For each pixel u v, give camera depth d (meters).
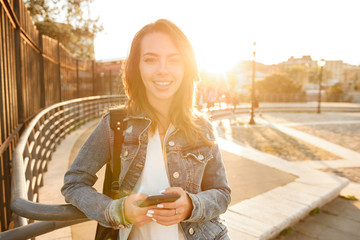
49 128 6.66
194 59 1.22
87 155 1.12
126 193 1.17
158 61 1.15
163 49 1.15
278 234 4.00
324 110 30.30
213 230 1.23
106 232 1.18
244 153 8.55
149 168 1.18
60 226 1.15
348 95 46.12
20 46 4.62
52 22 20.03
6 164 3.51
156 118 1.21
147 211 0.98
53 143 7.18
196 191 1.21
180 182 1.18
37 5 19.95
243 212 4.35
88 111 14.81
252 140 11.73
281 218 4.21
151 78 1.16
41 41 7.25
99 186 3.53
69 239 3.26
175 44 1.16
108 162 1.21
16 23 4.41
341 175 7.37
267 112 27.39
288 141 11.73
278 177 6.23
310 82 77.94
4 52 3.50
